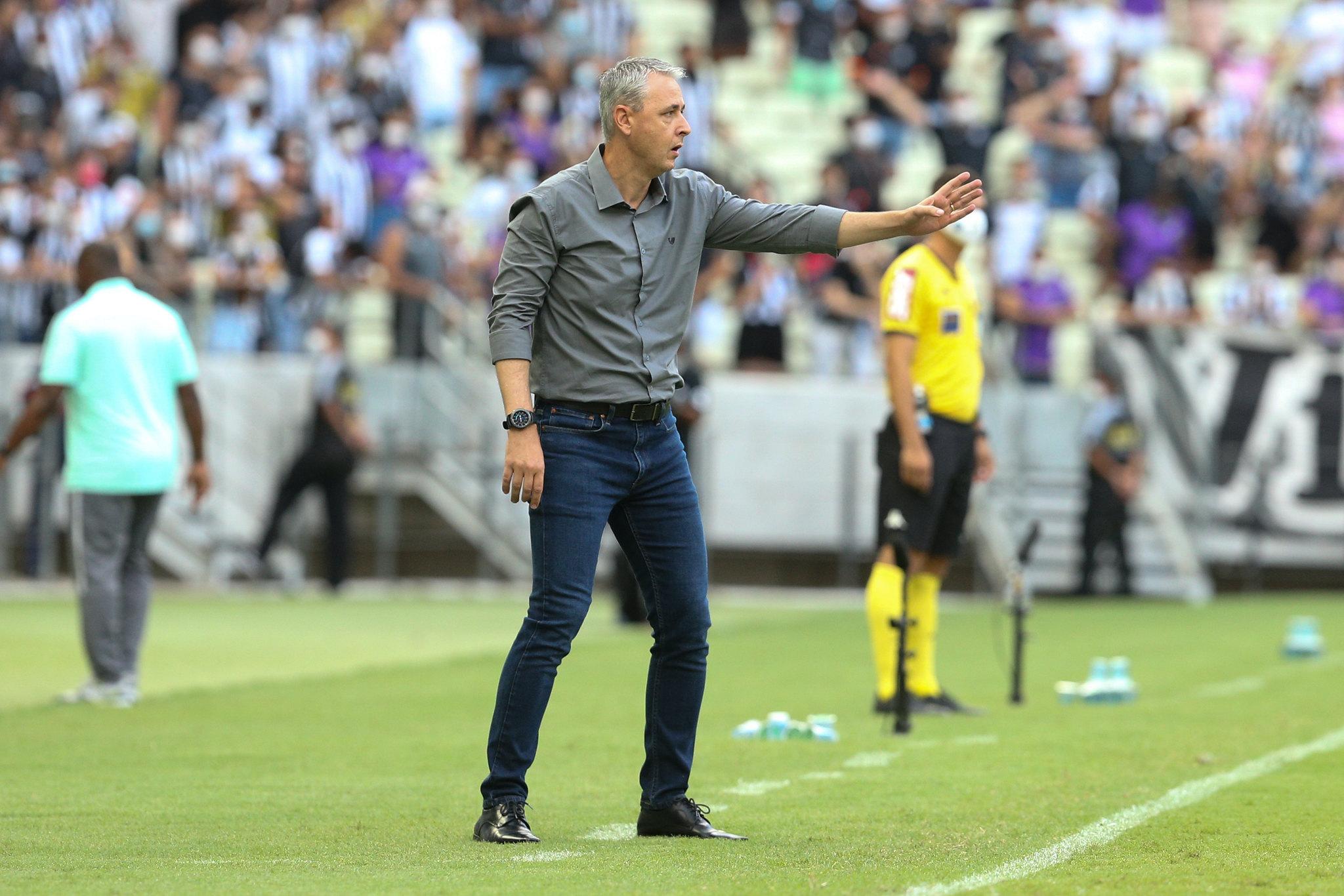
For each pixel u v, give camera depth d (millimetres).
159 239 65000
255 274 64500
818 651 43250
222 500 63531
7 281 62000
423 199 67000
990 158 81375
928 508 29875
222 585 63469
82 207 64812
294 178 68250
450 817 20141
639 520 18906
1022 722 29391
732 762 24750
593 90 76062
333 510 61719
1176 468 69312
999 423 68062
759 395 67625
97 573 32031
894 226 18500
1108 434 67125
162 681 36844
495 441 66500
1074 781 22797
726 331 71812
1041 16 85125
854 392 68312
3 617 50438
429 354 65625
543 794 22109
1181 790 21984
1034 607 61469
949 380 29953
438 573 66062
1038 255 70250
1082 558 67250
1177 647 44562
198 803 21172
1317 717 30047
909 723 28109
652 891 15695
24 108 71188
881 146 79500
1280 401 69875
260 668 39531
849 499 68188
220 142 71062
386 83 75688
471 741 27266
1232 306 75812
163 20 79688
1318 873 16609
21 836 18828
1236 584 70875
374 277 65125
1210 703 32438
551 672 18656
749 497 67562
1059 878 16375
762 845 18312
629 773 23922
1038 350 68688
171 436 32500
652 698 19062
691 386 51625
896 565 30219
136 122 73000
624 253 18359
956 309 29906
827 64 84125
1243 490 69500
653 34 86250
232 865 17109
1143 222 76250
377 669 38500
